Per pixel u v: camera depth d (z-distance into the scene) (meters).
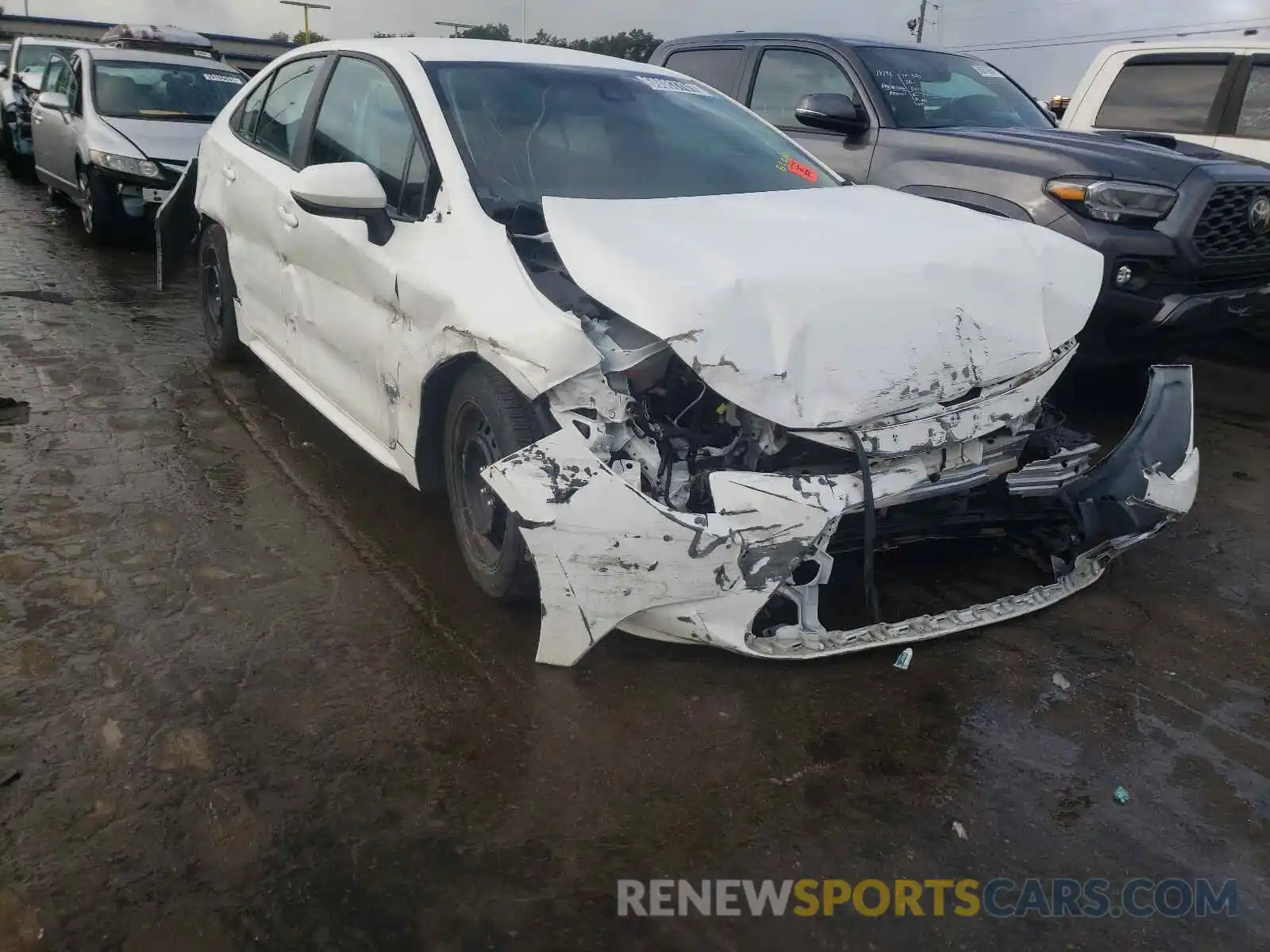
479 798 2.47
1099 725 2.88
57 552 3.52
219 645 3.03
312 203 3.35
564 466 2.64
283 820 2.37
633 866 2.29
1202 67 7.24
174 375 5.54
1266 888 2.33
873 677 3.03
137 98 9.48
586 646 2.82
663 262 2.83
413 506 4.05
